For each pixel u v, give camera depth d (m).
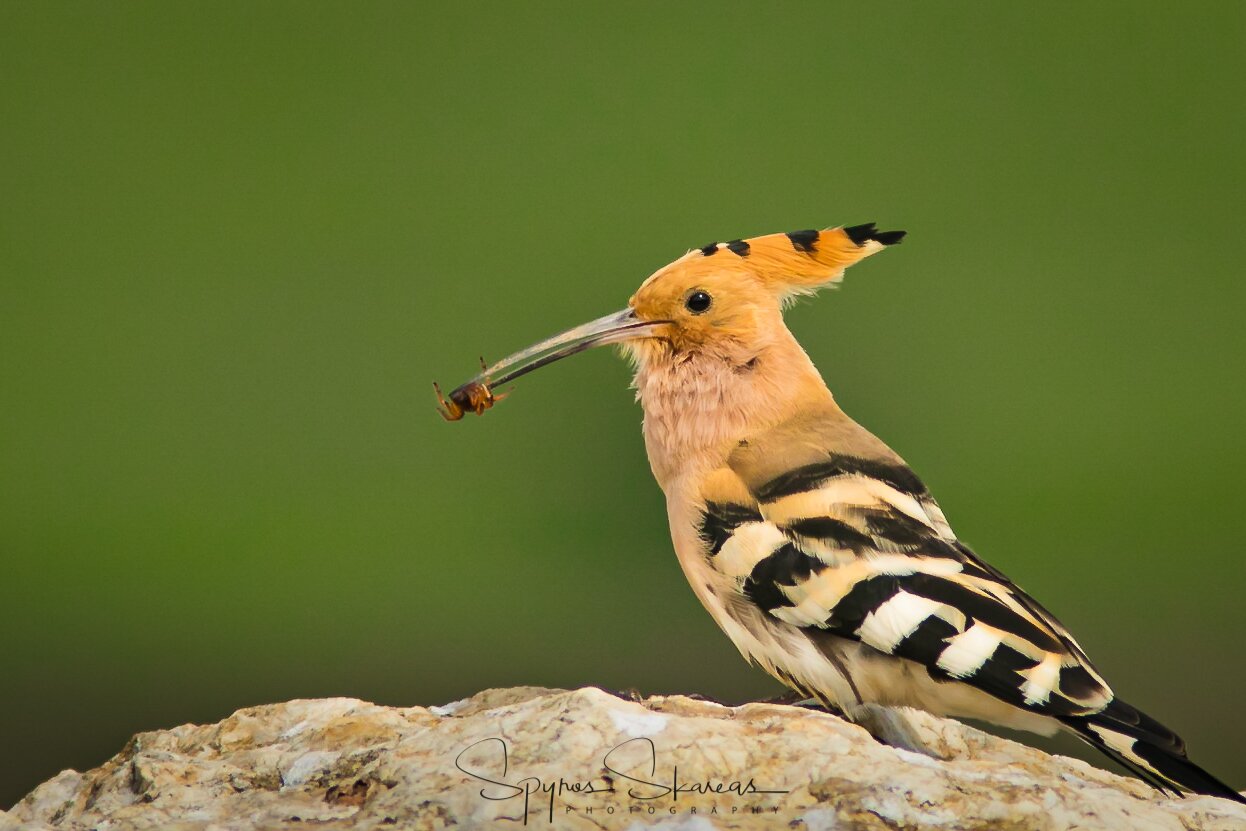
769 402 4.55
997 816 4.42
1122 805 4.43
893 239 4.58
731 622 4.52
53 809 4.45
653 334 4.57
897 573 4.50
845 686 4.50
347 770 4.44
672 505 4.55
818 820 4.42
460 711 4.50
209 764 4.45
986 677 4.48
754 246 4.57
